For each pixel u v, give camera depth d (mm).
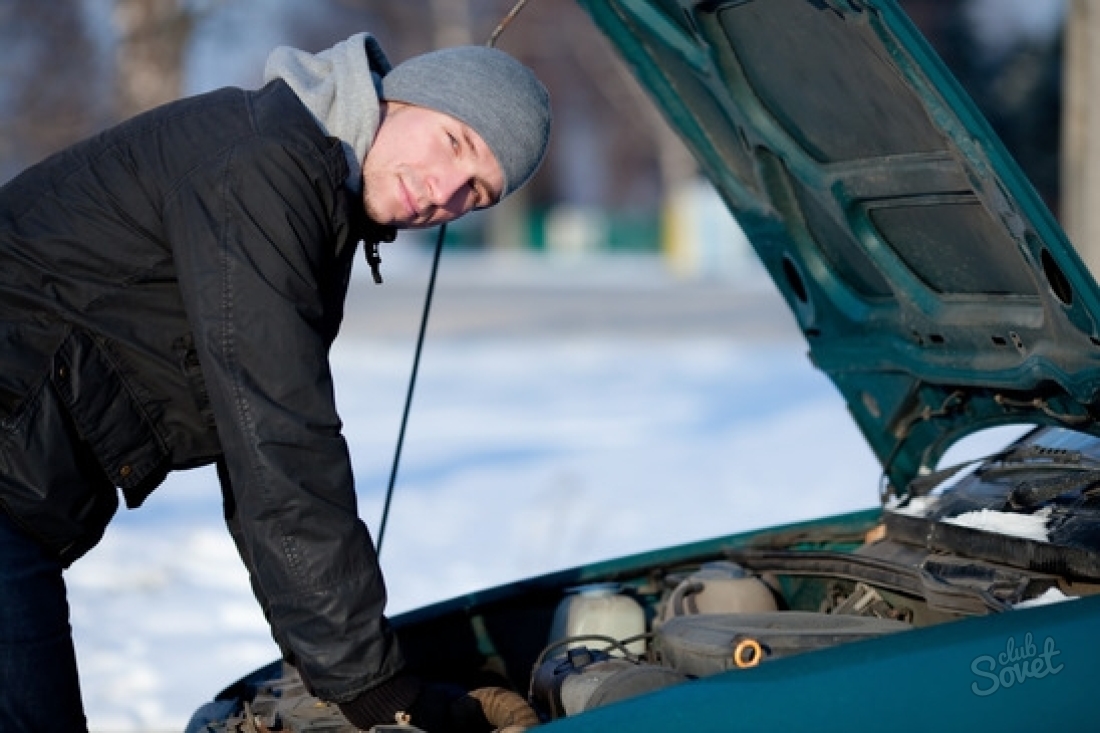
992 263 4320
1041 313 4258
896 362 4844
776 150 4727
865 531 5191
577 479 11828
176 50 19312
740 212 5133
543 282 39375
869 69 4090
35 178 3879
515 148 3969
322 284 3824
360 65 3867
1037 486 4320
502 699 4000
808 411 15500
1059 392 4359
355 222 3947
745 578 4684
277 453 3557
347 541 3594
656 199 64000
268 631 7887
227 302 3576
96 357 3781
